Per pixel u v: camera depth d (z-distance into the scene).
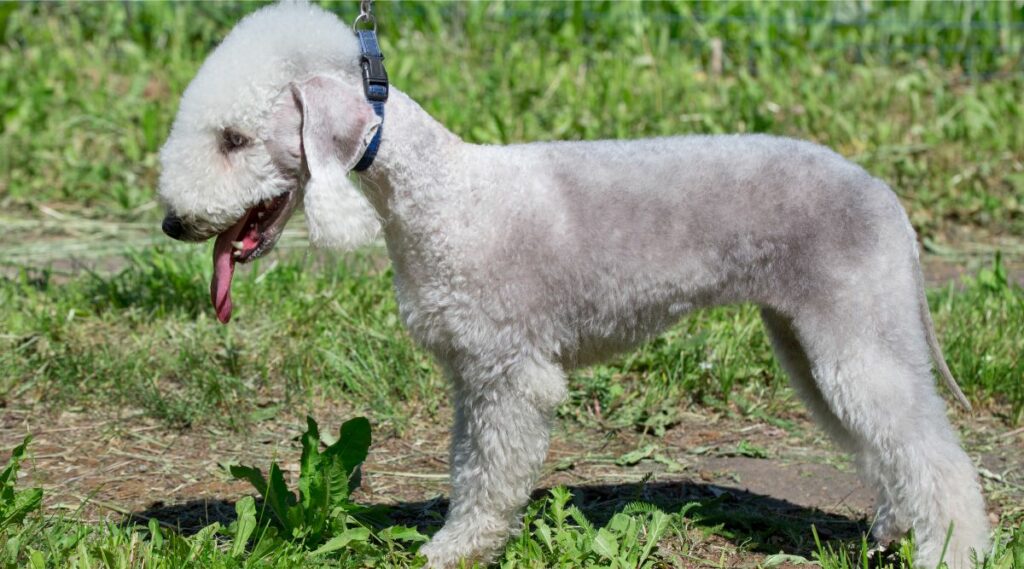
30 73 8.77
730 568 3.44
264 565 3.10
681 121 7.92
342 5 9.84
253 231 3.16
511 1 9.98
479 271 3.12
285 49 3.04
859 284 3.15
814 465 4.26
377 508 3.48
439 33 9.54
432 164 3.13
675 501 3.92
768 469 4.21
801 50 9.41
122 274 5.55
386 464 4.18
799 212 3.18
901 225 3.23
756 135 3.38
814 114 8.08
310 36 3.07
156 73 9.06
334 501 3.35
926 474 3.13
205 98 3.02
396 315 5.16
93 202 7.22
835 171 3.23
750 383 4.86
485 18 9.88
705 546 3.59
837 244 3.16
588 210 3.20
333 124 2.97
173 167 3.05
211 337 5.00
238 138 3.03
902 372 3.15
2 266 6.07
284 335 5.05
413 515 3.79
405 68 8.53
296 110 3.04
